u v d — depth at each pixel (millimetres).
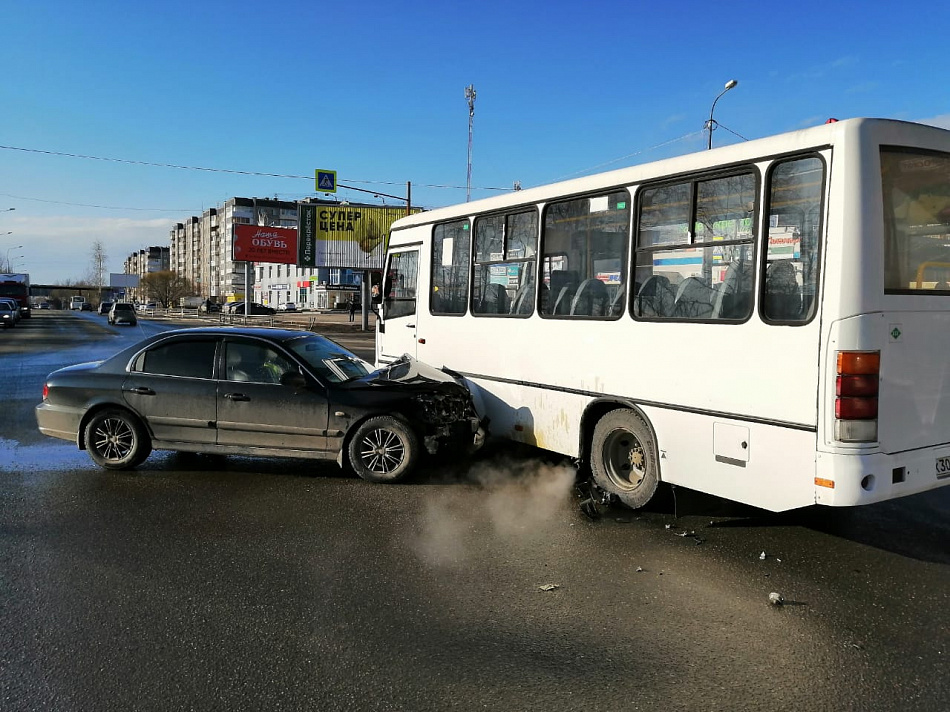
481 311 7137
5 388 13453
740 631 3604
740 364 4512
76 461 7320
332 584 4168
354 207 44500
